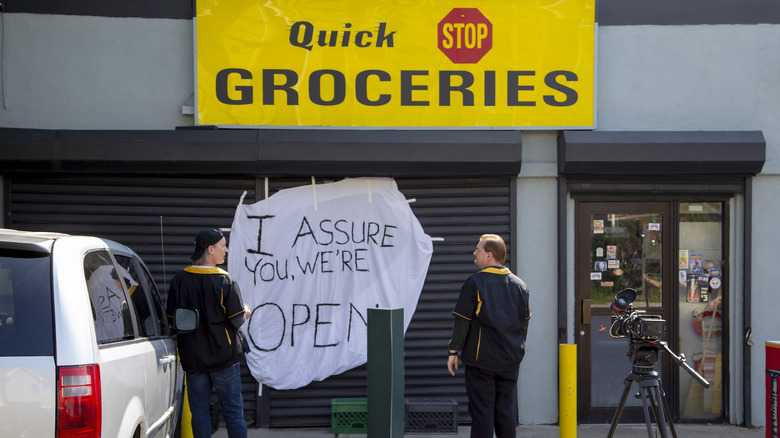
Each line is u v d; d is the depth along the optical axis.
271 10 6.57
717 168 6.67
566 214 6.81
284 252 6.70
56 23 6.59
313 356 6.64
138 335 3.98
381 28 6.64
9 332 2.92
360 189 6.77
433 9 6.66
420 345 6.75
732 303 6.93
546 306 6.82
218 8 6.54
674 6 6.87
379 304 6.72
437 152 6.53
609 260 6.93
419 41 6.67
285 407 6.65
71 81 6.61
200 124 6.55
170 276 6.68
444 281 6.79
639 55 6.88
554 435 6.45
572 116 6.72
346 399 6.48
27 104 6.56
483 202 6.80
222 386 4.98
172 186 6.65
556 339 6.80
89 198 6.59
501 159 6.55
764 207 6.88
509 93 6.71
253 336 6.61
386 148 6.50
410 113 6.68
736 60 6.89
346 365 6.60
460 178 6.80
